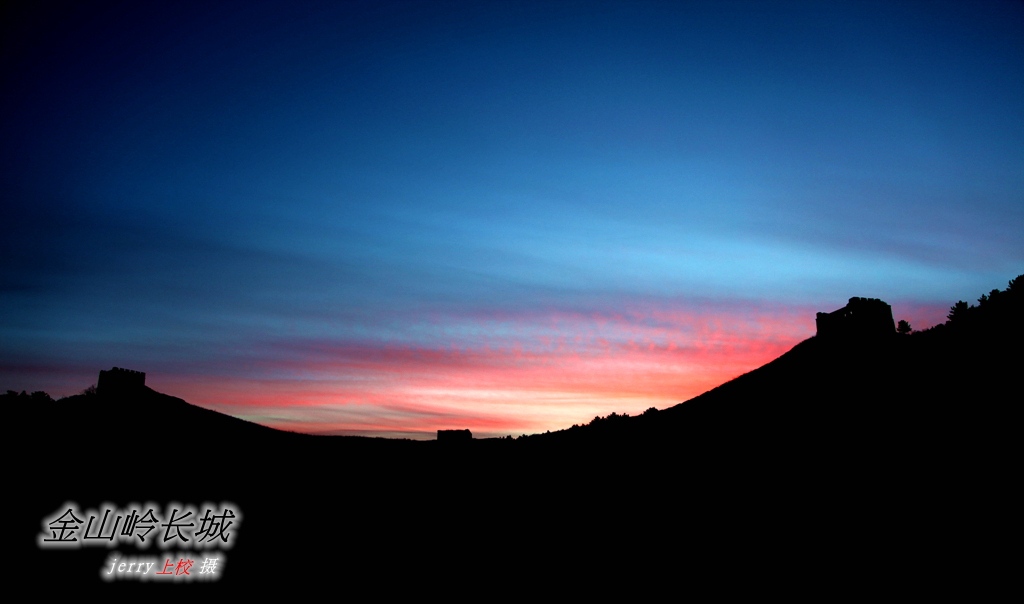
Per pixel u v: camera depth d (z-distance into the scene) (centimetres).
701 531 1725
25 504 2628
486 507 2548
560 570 1686
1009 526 1189
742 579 1373
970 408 1764
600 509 2181
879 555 1273
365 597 1609
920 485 1488
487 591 1596
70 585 1762
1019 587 1025
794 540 1479
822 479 1778
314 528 2372
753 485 1948
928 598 1084
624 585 1497
